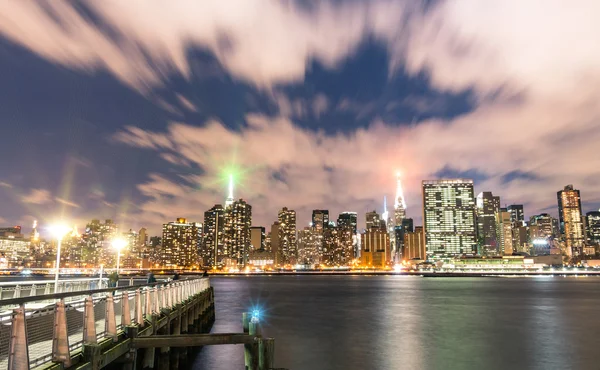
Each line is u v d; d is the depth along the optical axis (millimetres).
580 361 38875
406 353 42094
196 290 46594
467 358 40094
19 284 29891
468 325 62188
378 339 49938
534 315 75500
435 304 99438
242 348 41562
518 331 56312
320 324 63125
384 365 37375
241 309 81000
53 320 13320
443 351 43156
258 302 103000
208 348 41656
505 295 136000
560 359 39719
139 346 18844
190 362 35844
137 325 19359
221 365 34844
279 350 43562
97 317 20266
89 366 14305
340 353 42188
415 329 58031
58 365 12797
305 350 43531
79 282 40156
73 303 14266
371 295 136125
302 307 91000
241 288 181750
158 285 26203
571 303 102812
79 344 15305
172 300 29953
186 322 35375
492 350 43625
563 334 54000
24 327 11484
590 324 63438
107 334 16859
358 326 60938
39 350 13766
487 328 59219
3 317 11211
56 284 29344
